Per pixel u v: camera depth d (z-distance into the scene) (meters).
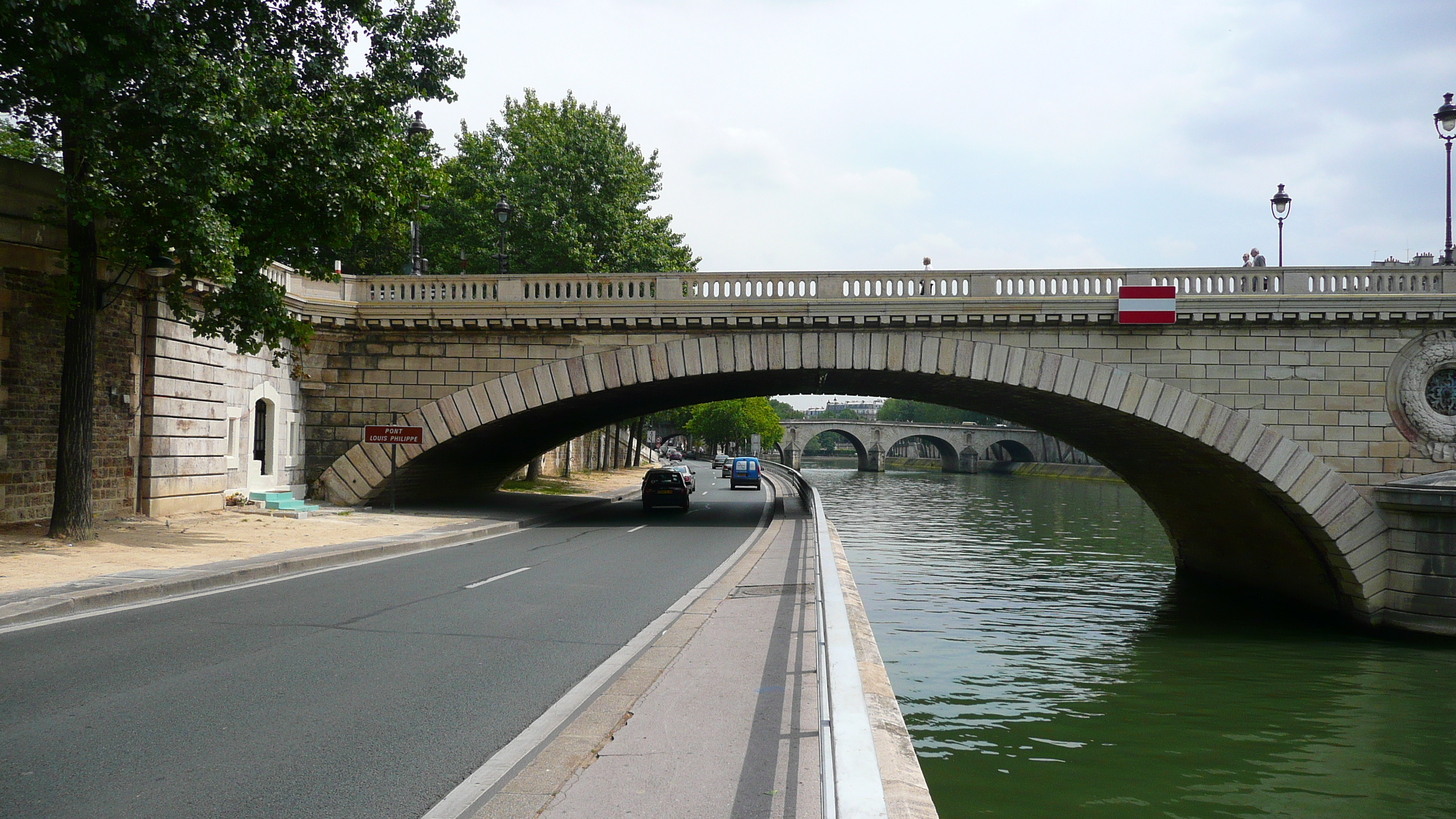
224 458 23.11
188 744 5.96
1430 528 22.78
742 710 6.75
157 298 20.34
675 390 32.62
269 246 18.50
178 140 14.56
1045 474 117.06
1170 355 25.25
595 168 44.47
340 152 18.09
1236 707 16.23
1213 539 32.56
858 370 26.94
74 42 13.23
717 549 20.30
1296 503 24.30
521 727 6.41
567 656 8.81
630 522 28.94
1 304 16.84
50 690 7.22
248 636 9.52
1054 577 31.12
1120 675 18.36
